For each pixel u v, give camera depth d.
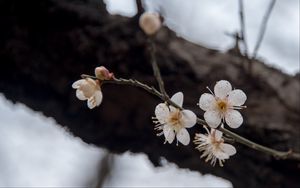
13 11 0.53
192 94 0.54
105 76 0.40
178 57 0.55
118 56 0.54
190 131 0.53
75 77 0.54
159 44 0.55
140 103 0.54
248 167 0.55
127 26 0.54
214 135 0.40
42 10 0.53
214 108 0.39
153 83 0.54
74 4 0.54
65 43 0.54
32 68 0.54
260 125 0.54
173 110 0.39
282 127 0.54
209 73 0.55
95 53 0.53
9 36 0.54
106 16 0.55
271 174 0.54
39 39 0.54
